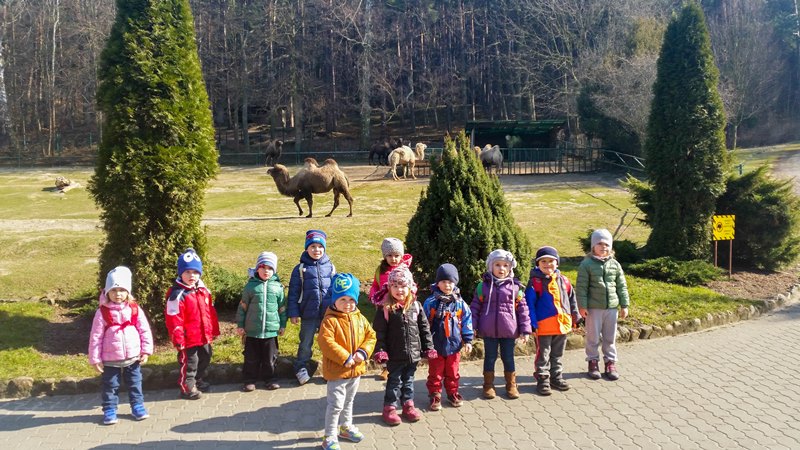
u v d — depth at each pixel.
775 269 11.16
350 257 11.06
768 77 44.00
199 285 5.86
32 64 47.38
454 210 7.27
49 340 7.06
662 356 6.88
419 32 53.03
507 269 5.73
